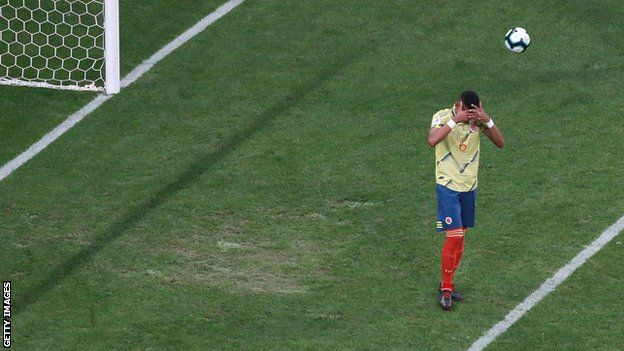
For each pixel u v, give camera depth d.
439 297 37.94
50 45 52.22
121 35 52.97
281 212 42.53
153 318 37.22
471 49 51.59
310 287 38.72
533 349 35.66
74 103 49.03
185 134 46.94
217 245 40.88
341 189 43.66
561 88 48.97
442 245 40.72
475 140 37.09
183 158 45.56
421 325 36.88
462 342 36.06
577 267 39.28
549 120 47.06
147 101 49.00
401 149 45.72
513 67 50.41
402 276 39.25
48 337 36.34
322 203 42.97
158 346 35.91
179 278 39.16
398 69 50.44
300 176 44.41
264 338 36.28
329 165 44.97
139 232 41.56
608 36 52.25
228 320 37.12
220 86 49.75
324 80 49.88
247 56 51.59
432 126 36.97
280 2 55.28
